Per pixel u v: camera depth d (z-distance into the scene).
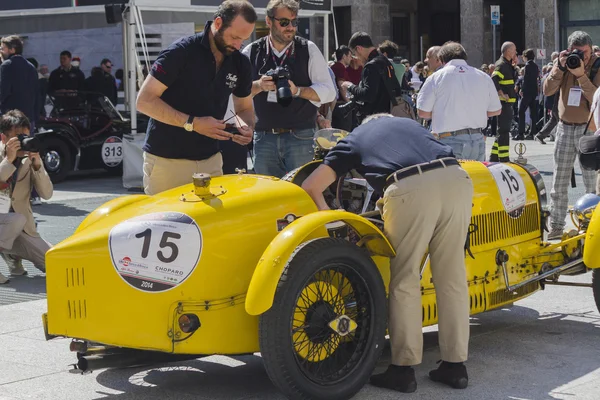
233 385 5.68
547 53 30.38
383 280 5.68
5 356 6.33
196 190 5.30
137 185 15.42
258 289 4.85
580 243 6.90
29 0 16.48
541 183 6.97
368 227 5.32
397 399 5.32
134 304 5.06
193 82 5.93
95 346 5.55
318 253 4.99
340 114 11.16
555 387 5.52
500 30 32.38
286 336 4.88
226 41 5.86
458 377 5.50
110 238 5.11
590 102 9.62
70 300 5.14
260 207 5.32
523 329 6.86
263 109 7.84
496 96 9.20
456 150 9.05
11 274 9.09
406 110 10.38
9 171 8.55
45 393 5.57
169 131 6.11
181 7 15.44
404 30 35.91
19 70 14.21
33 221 8.90
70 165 16.50
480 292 6.26
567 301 7.69
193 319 5.00
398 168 5.37
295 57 7.84
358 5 33.66
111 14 15.06
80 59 19.19
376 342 5.30
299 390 4.96
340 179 6.24
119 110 18.41
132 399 5.45
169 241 5.05
